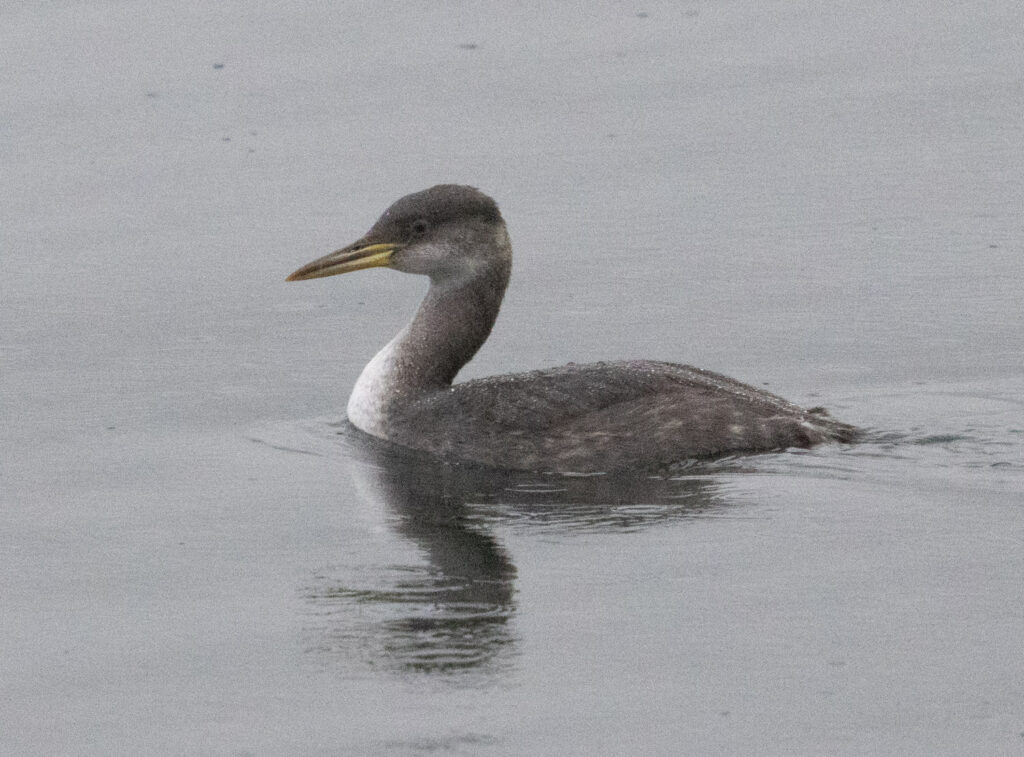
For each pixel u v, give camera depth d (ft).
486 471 47.93
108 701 34.06
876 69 82.38
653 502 44.34
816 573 38.93
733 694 33.32
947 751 31.07
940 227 67.67
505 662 35.04
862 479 45.29
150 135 77.56
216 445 50.24
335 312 62.75
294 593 38.96
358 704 33.50
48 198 72.49
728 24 87.76
